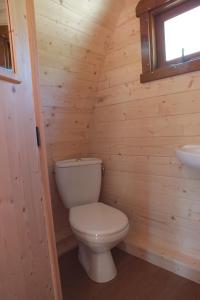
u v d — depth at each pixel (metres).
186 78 1.45
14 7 0.84
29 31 0.93
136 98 1.72
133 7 1.62
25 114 0.89
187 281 1.51
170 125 1.56
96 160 1.93
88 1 1.42
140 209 1.83
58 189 1.83
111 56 1.82
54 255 1.05
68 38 1.50
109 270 1.55
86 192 1.89
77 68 1.70
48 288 1.00
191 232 1.56
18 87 0.86
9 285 0.79
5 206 0.78
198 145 1.37
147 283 1.51
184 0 1.43
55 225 1.98
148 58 1.59
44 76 1.53
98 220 1.52
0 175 0.77
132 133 1.79
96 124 2.05
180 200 1.58
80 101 1.89
